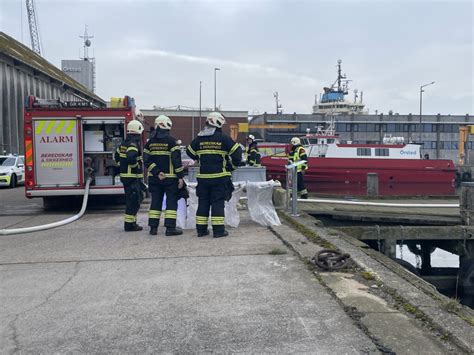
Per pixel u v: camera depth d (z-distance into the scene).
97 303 3.79
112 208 10.54
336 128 56.56
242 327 3.26
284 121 55.41
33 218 8.95
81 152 9.52
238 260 5.12
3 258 5.38
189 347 2.96
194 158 6.62
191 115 61.78
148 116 60.78
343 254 4.85
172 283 4.30
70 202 10.68
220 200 6.47
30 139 9.45
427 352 2.82
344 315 3.46
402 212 10.87
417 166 18.72
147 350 2.93
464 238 8.97
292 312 3.53
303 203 11.87
